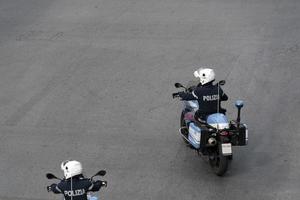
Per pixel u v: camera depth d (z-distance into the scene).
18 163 27.89
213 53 40.31
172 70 37.94
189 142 27.14
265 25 45.00
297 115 31.53
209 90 26.30
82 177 21.28
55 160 28.06
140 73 37.69
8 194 25.38
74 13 49.47
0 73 38.56
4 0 53.72
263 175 26.27
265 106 32.62
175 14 48.28
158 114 32.28
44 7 51.34
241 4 50.12
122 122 31.53
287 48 40.66
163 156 28.16
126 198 24.80
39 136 30.33
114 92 35.12
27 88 36.16
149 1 51.91
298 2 50.09
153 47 41.78
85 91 35.41
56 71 38.53
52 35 44.84
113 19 47.69
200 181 25.94
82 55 40.97
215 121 25.55
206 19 46.81
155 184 25.83
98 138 29.95
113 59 40.09
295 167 26.81
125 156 28.22
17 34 45.34
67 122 31.70
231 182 25.78
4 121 32.06
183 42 42.44
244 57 39.47
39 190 25.67
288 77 36.28
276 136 29.53
